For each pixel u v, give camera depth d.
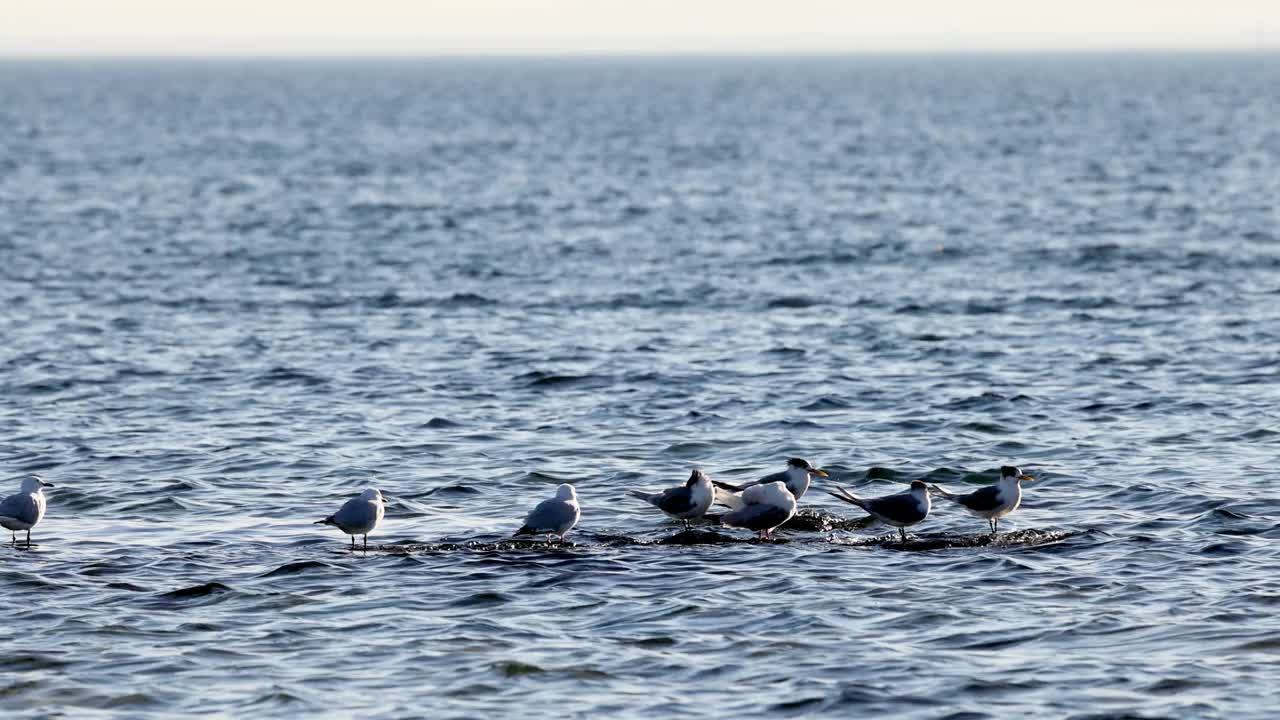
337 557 112.62
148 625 97.81
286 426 160.75
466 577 107.31
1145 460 142.88
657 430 158.88
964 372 188.12
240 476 140.12
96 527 122.88
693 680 88.31
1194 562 109.38
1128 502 128.38
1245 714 82.31
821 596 102.50
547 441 154.12
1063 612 98.88
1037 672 88.56
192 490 134.62
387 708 84.62
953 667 89.56
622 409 168.75
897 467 141.88
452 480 138.50
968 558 111.12
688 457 147.62
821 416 164.50
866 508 117.25
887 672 88.88
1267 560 109.44
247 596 103.50
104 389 179.50
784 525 121.56
